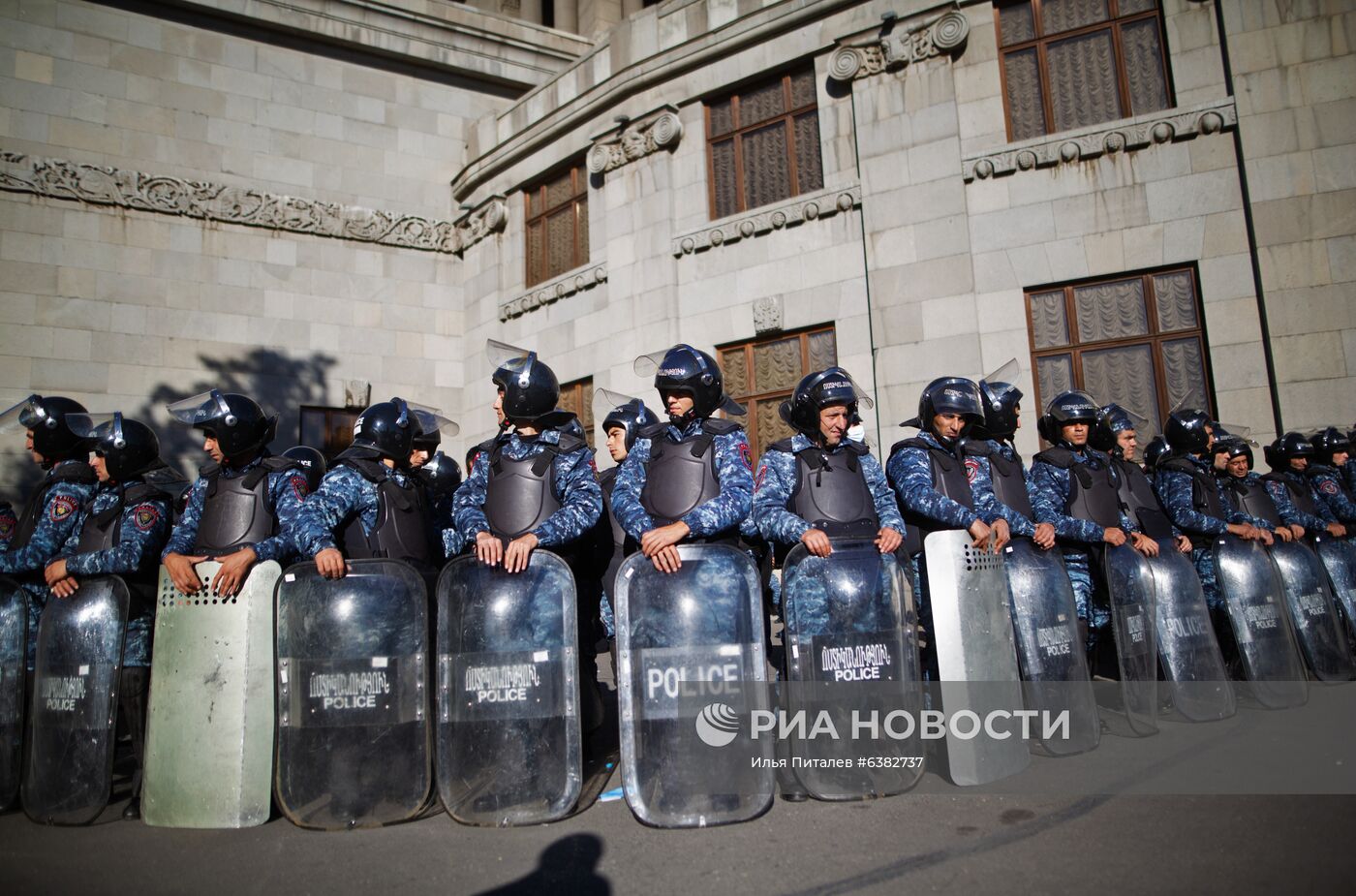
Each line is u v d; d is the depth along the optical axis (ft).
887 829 11.16
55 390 41.09
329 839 11.90
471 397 50.37
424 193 51.85
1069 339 31.96
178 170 45.16
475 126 51.29
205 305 44.91
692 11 40.11
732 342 38.40
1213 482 19.99
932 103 34.22
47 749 13.52
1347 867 9.29
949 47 33.94
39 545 15.17
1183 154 30.63
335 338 48.01
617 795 13.42
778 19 37.50
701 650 12.14
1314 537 22.56
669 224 40.32
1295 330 28.27
